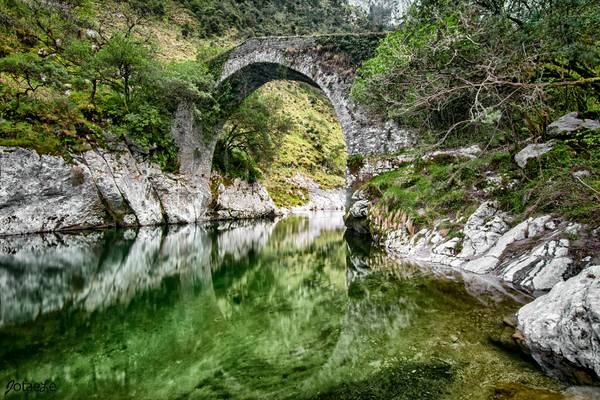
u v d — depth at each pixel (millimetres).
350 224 15227
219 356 4352
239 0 68500
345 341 4551
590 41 5758
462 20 6254
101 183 17156
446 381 3443
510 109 7773
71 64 21234
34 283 8203
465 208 9438
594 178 7031
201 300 7133
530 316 4348
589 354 3455
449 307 5484
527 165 8633
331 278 8805
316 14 78812
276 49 19375
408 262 9266
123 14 42469
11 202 14273
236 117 25766
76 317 5980
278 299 7133
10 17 21203
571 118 9039
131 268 10219
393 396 3271
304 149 51688
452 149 11914
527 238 7180
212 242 15867
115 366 4105
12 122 14844
